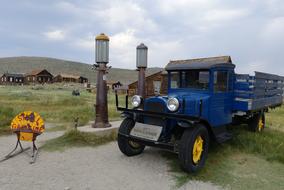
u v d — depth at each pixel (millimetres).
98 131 7504
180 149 5031
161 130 5441
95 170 5238
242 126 9383
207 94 6156
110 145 7125
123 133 5945
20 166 5363
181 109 5352
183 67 6395
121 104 19344
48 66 122500
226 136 6516
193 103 5598
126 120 6125
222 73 6508
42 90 47750
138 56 8773
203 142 5484
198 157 5359
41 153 6258
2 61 124312
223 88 6617
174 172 5234
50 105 18156
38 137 7977
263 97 8281
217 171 5391
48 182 4605
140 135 5625
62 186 4457
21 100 22047
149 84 26062
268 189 4625
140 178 4895
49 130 9148
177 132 5715
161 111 5574
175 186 4594
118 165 5559
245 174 5293
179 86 6645
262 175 5270
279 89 10047
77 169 5270
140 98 5980
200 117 5047
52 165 5461
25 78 86750
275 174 5344
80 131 7406
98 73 8039
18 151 6371
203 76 6230
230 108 7047
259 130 8828
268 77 8531
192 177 5027
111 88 57000
